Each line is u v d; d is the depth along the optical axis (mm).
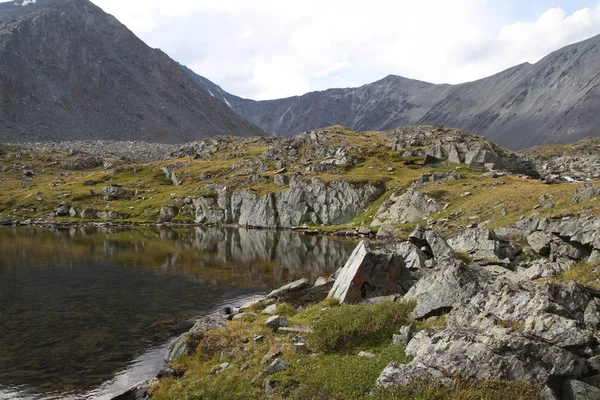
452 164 132375
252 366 20406
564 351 12867
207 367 21922
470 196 88125
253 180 146000
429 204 90750
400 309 22719
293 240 95000
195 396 18422
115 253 75500
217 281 53281
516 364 12977
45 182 174250
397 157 145125
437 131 177000
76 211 143750
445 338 15008
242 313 33312
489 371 13086
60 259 69188
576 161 181375
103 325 36812
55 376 26750
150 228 123500
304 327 25000
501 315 16172
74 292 48219
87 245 85875
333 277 39531
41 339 33469
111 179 176500
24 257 70938
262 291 48000
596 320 16516
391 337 20234
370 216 109812
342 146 162250
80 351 30922
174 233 110188
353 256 34062
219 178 162250
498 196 79750
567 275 28062
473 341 14203
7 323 37531
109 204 149125
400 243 38219
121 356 29891
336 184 122250
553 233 34469
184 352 23984
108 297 46000
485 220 71500
